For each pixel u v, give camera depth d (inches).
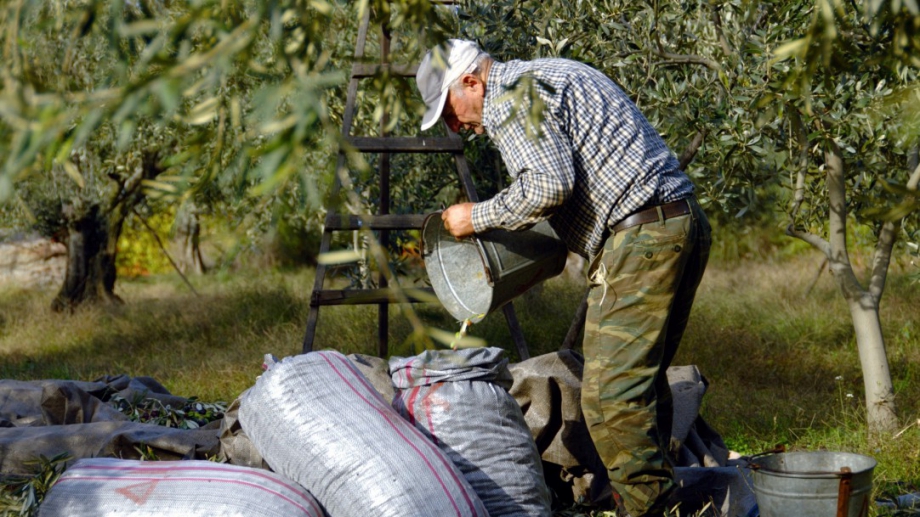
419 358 118.0
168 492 102.3
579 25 193.5
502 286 126.2
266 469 118.0
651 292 116.6
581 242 124.7
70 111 39.4
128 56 46.5
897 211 53.2
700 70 199.0
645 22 187.8
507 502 112.7
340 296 159.5
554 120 115.3
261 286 466.9
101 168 368.8
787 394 233.0
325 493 103.0
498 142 118.2
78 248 479.5
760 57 171.3
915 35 54.8
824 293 396.8
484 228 120.7
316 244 693.3
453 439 113.2
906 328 276.7
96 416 157.8
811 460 116.4
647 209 117.5
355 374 115.4
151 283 677.9
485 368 118.0
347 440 104.0
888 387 190.2
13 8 43.5
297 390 110.0
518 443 116.3
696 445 148.5
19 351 378.0
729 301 379.9
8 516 113.7
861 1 142.3
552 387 136.5
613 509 132.4
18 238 666.8
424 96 123.5
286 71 46.8
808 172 203.2
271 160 41.0
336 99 279.7
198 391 257.1
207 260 777.6
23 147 38.5
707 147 185.8
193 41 48.3
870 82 165.6
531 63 121.3
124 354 347.9
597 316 120.2
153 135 327.3
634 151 117.4
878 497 144.2
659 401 133.9
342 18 177.2
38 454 136.4
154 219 722.8
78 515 102.5
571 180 112.5
